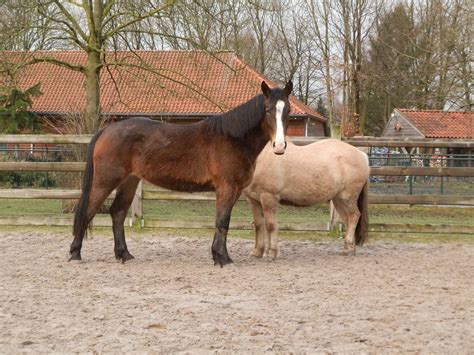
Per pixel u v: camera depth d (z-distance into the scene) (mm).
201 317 5504
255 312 5707
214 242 8180
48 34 15297
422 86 18609
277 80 47094
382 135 43688
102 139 8234
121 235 8547
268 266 8266
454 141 11148
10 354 4426
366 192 9469
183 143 8133
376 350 4578
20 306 5871
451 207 16906
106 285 6898
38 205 16547
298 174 8781
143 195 11422
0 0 14141
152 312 5676
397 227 10953
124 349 4555
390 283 7164
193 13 14273
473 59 15648
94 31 15266
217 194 8141
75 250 8422
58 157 18562
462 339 4879
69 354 4438
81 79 31969
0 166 11523
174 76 29594
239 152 7996
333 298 6340
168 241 10430
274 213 8773
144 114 28859
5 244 9906
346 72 37875
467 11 15453
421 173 11039
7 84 15383
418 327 5227
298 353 4488
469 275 7723
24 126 22766
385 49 33844
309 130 33688
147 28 15289
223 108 15117
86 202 8289
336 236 10984
